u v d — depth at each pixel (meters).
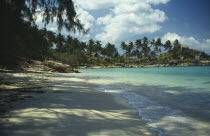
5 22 5.69
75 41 110.88
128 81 12.99
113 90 8.11
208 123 3.35
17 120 2.96
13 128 2.58
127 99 5.84
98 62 128.88
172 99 5.83
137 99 5.86
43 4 8.57
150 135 2.66
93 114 3.68
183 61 141.38
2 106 3.87
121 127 2.95
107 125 3.01
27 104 4.18
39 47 7.29
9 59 6.37
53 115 3.37
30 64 24.12
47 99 5.02
